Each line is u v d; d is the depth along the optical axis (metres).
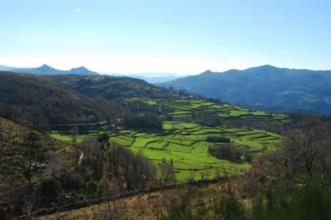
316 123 57.25
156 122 170.38
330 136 51.03
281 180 32.03
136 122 167.88
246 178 46.62
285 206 20.25
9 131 83.94
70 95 184.25
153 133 156.12
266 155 77.56
